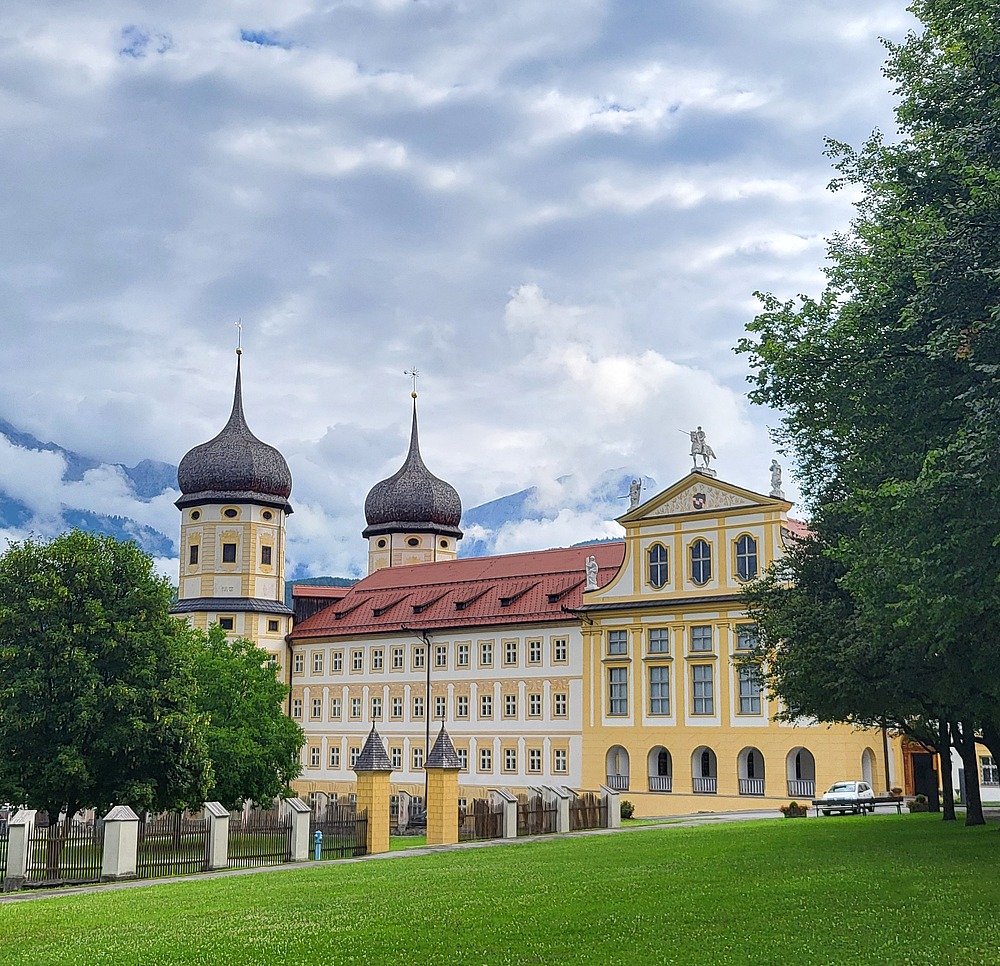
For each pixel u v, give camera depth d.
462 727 92.38
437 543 117.06
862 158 35.72
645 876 30.14
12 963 21.84
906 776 76.00
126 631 49.81
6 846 39.41
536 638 88.94
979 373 25.30
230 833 43.19
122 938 24.20
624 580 83.88
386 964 20.22
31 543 51.09
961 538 24.20
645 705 81.19
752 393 31.17
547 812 54.25
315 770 102.31
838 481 40.44
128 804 48.53
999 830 39.12
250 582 102.44
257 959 21.08
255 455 103.62
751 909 23.59
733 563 78.44
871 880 26.91
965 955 18.83
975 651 30.59
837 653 39.62
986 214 25.70
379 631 98.56
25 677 48.16
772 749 74.62
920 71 30.98
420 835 63.97
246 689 68.88
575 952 20.33
